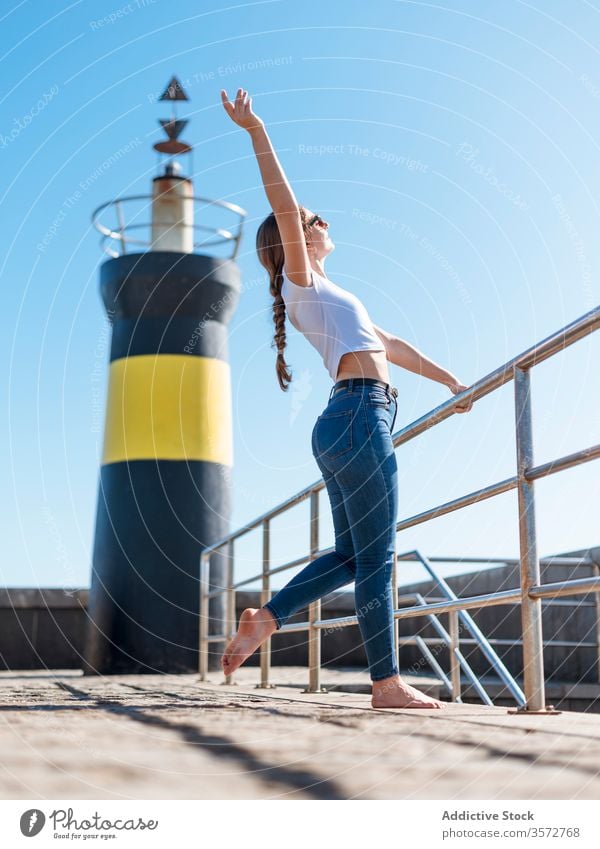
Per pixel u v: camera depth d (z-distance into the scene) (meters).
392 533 2.25
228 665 2.33
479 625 6.64
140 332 8.39
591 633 5.24
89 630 8.37
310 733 1.40
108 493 8.40
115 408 8.47
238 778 0.96
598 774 1.02
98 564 8.41
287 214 2.29
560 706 5.12
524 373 2.25
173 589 8.18
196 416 8.44
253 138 2.30
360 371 2.27
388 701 2.17
